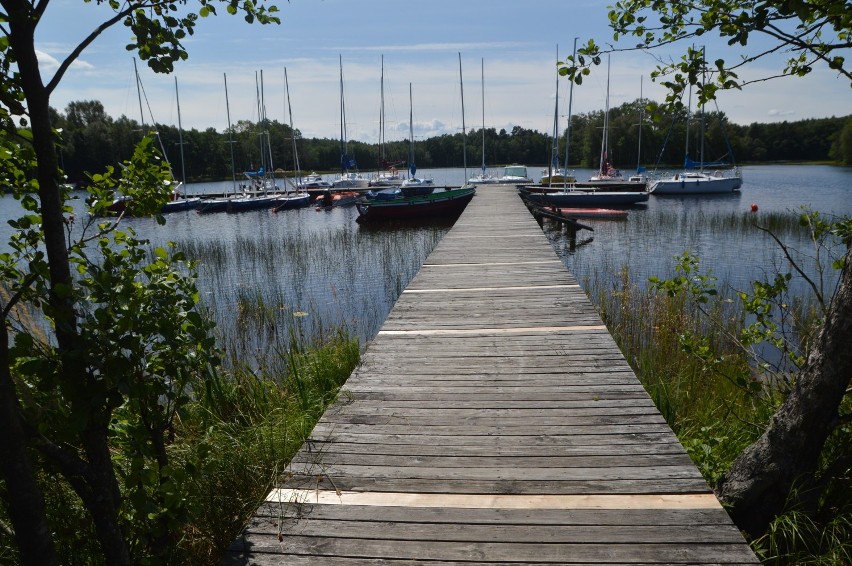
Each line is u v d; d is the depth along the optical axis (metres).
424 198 21.27
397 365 4.11
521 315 5.32
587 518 2.31
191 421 4.54
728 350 6.49
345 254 14.92
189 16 2.12
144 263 9.66
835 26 2.96
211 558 2.96
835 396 2.62
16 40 1.68
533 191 26.91
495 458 2.79
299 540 2.22
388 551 2.14
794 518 2.67
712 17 2.93
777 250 14.29
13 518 1.60
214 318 8.92
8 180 2.24
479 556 2.10
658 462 2.73
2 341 1.51
